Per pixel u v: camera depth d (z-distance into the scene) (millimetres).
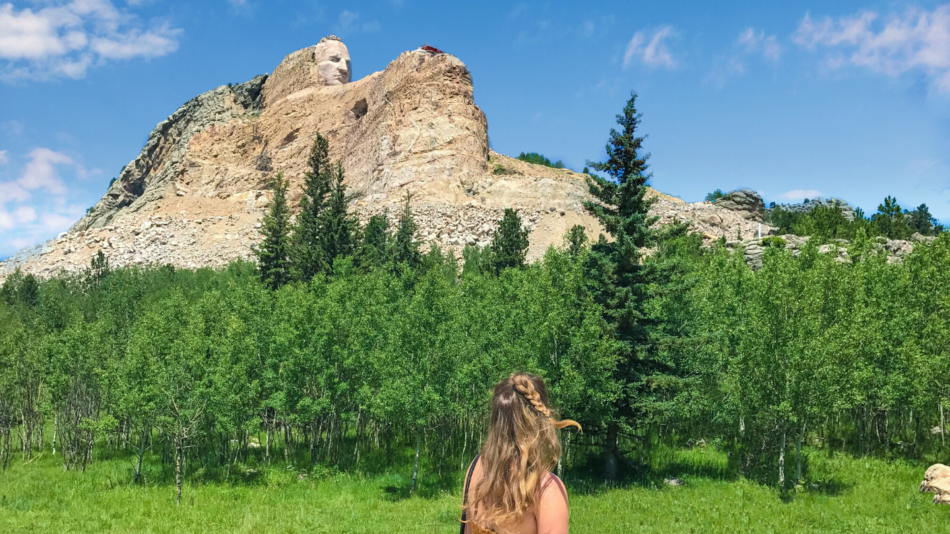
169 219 109250
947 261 28703
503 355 25781
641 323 26078
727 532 16922
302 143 128250
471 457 28562
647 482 24125
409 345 26750
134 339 32781
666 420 27438
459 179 101438
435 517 20188
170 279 70188
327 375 27875
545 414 2594
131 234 105125
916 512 18062
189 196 123938
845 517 18031
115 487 25984
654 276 25812
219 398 26266
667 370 26188
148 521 20359
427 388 24859
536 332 24688
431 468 27969
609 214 25547
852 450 27375
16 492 25078
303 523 19703
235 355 28766
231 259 90500
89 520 20344
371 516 20656
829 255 28078
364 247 58688
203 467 29172
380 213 92375
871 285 28656
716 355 27391
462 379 25031
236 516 20859
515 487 2369
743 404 23359
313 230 60250
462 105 111000
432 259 59688
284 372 28656
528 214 92062
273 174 124062
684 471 25859
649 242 25422
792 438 26141
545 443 2494
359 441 31312
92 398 34344
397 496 23984
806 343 22141
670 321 28781
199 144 137750
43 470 30266
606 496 22078
